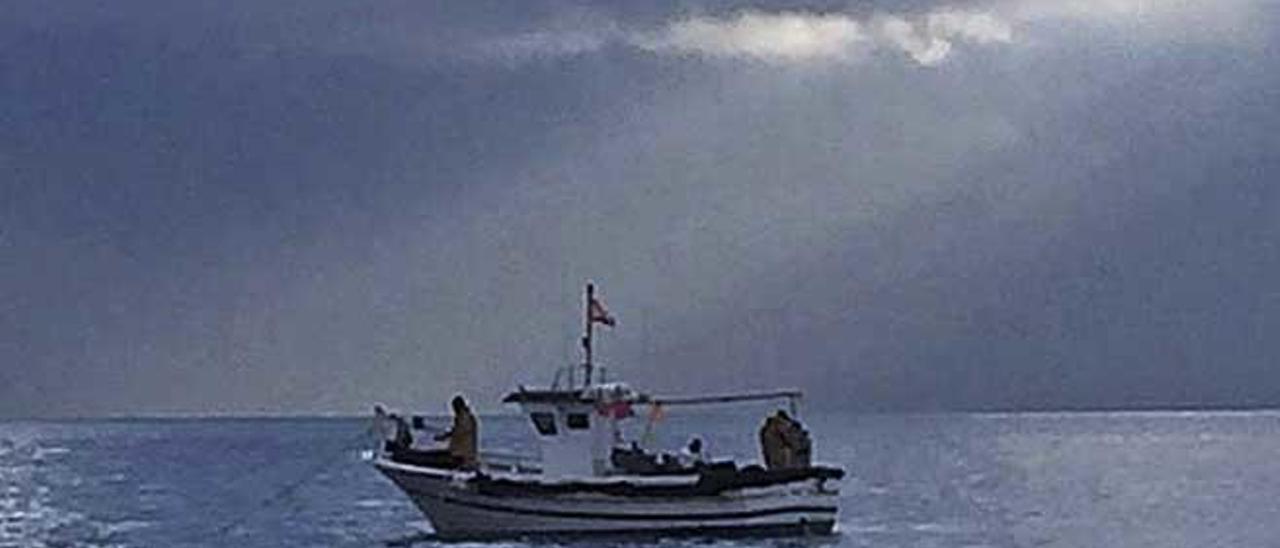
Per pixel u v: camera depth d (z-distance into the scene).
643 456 78.56
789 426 79.62
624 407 78.75
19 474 182.50
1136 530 102.25
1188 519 110.38
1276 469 180.12
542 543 78.00
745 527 77.81
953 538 95.88
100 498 137.88
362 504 126.25
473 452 80.38
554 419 78.38
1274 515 113.50
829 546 79.69
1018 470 180.50
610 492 77.25
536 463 80.25
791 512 78.25
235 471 187.50
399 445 80.81
